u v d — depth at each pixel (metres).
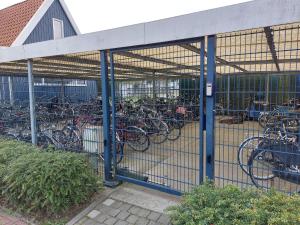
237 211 1.70
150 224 2.34
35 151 3.23
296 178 2.66
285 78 2.81
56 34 11.42
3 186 2.84
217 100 2.71
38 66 5.62
